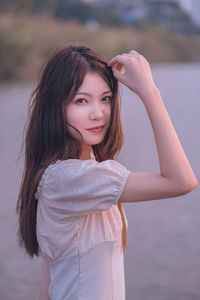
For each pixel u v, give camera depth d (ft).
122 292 4.45
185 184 3.96
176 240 12.42
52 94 4.33
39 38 83.05
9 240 12.82
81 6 167.43
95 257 4.25
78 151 4.39
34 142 4.50
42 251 4.46
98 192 4.02
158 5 208.44
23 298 9.86
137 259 11.53
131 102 41.57
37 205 4.55
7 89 55.67
